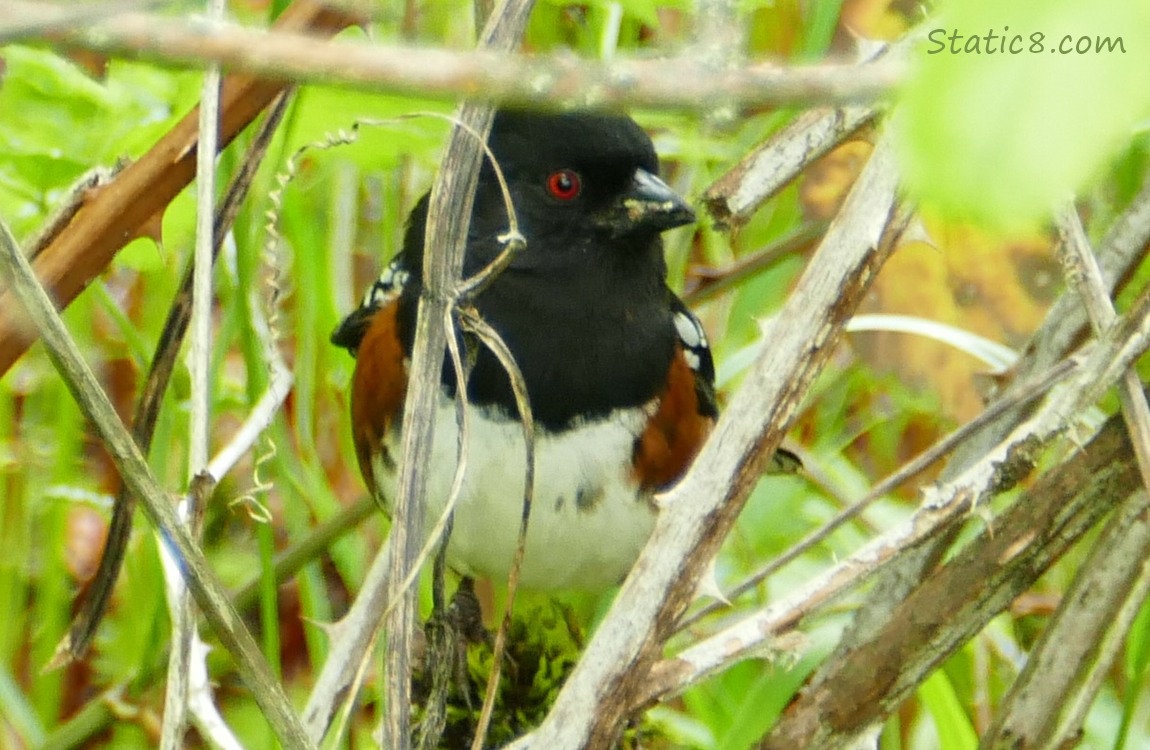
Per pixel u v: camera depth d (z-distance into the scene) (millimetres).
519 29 2941
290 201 5379
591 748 3324
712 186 4113
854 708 3898
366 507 5484
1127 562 4023
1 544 6195
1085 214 5648
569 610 5234
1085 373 3582
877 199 3184
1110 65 1146
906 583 4473
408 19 5125
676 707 6422
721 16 3189
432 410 3270
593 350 5102
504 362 3459
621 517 5172
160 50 1332
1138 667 4402
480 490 5047
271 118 4047
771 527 6262
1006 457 3586
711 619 6168
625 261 5211
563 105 1407
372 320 5379
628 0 4926
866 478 7008
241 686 6543
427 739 3689
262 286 5367
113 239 3787
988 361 5281
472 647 4977
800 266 6742
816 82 1344
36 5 1330
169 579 3549
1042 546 3797
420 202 5449
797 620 3447
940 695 4527
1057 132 1147
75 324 6309
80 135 4660
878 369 6344
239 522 7109
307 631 5504
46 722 6039
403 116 3244
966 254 6137
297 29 3600
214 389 5207
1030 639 6359
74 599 6531
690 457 5312
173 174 3793
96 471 7215
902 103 1202
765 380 3256
